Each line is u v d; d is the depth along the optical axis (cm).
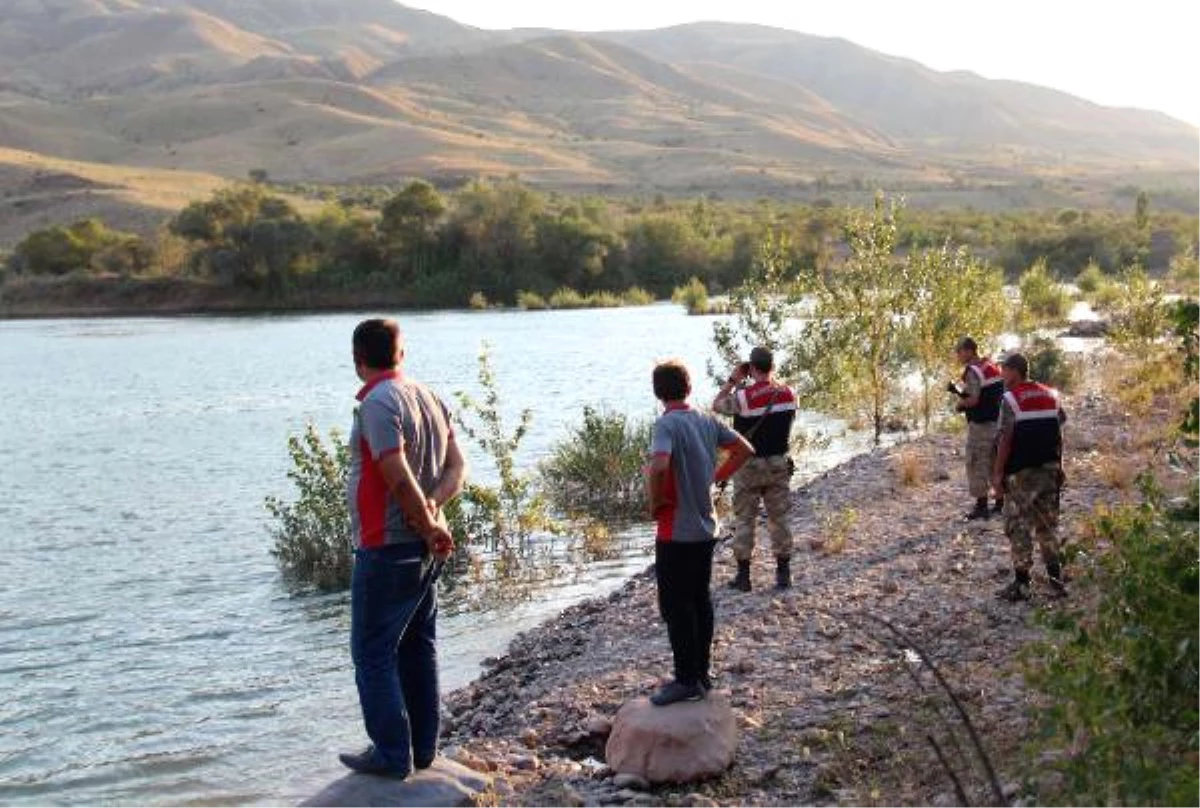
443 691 1050
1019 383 944
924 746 666
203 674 1144
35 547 1759
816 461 2153
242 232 9125
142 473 2441
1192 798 437
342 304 9088
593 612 1238
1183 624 543
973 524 1287
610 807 659
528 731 826
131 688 1105
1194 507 590
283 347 5650
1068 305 4878
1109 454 1466
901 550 1220
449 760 699
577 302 8394
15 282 9294
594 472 1911
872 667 845
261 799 844
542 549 1609
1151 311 2689
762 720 771
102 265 9725
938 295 2377
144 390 4028
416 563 636
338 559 1501
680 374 729
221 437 2931
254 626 1309
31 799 858
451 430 667
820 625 973
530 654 1102
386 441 610
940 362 2355
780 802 650
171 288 9156
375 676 641
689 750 688
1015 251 9519
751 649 933
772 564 1247
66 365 4994
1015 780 582
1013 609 926
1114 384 2247
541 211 9450
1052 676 531
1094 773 485
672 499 717
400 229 9312
